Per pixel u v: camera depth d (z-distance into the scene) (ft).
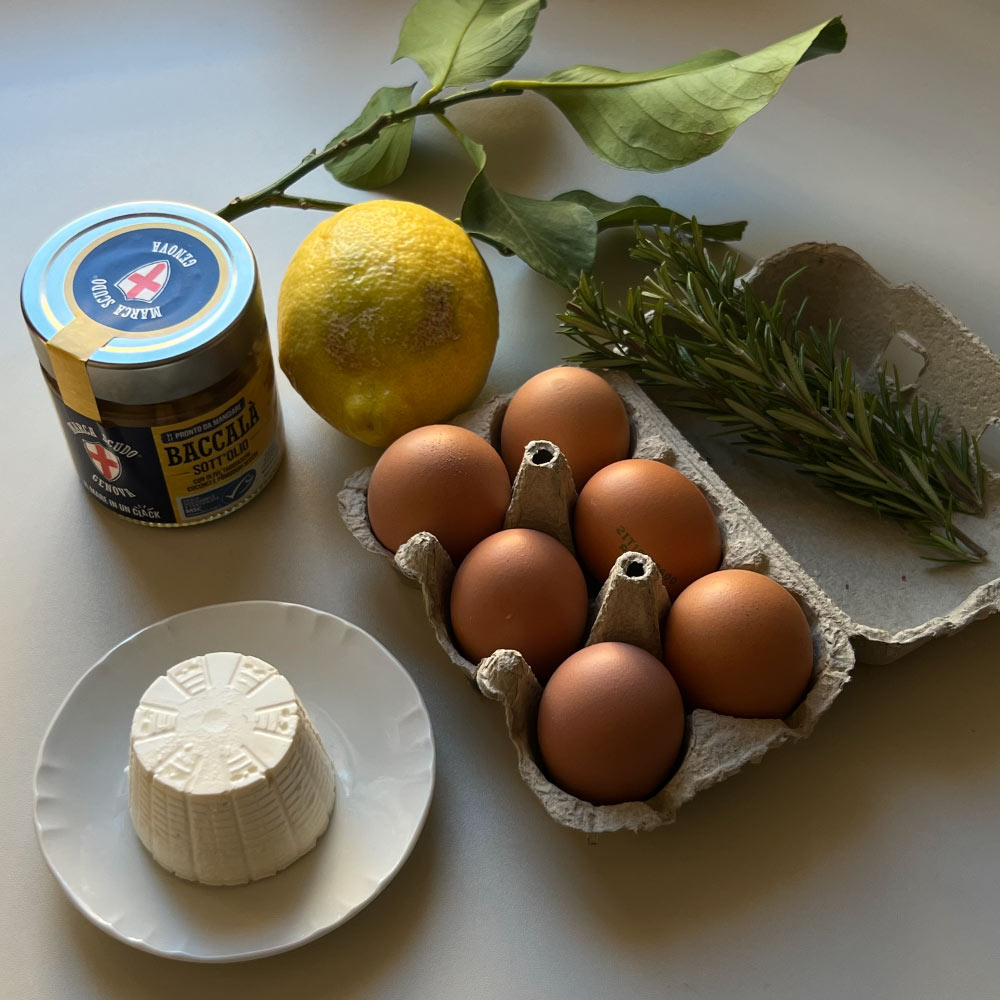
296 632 1.51
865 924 1.38
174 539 1.63
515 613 1.36
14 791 1.44
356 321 1.50
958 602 1.58
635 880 1.40
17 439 1.71
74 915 1.37
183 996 1.32
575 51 2.12
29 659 1.53
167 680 1.34
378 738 1.45
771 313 1.56
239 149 1.99
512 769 1.47
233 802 1.27
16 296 1.84
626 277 1.88
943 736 1.50
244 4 2.19
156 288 1.45
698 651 1.35
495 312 1.60
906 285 1.68
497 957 1.36
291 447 1.72
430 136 2.03
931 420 1.66
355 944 1.36
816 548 1.64
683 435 1.70
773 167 2.01
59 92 2.05
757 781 1.46
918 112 2.08
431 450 1.43
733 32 2.16
